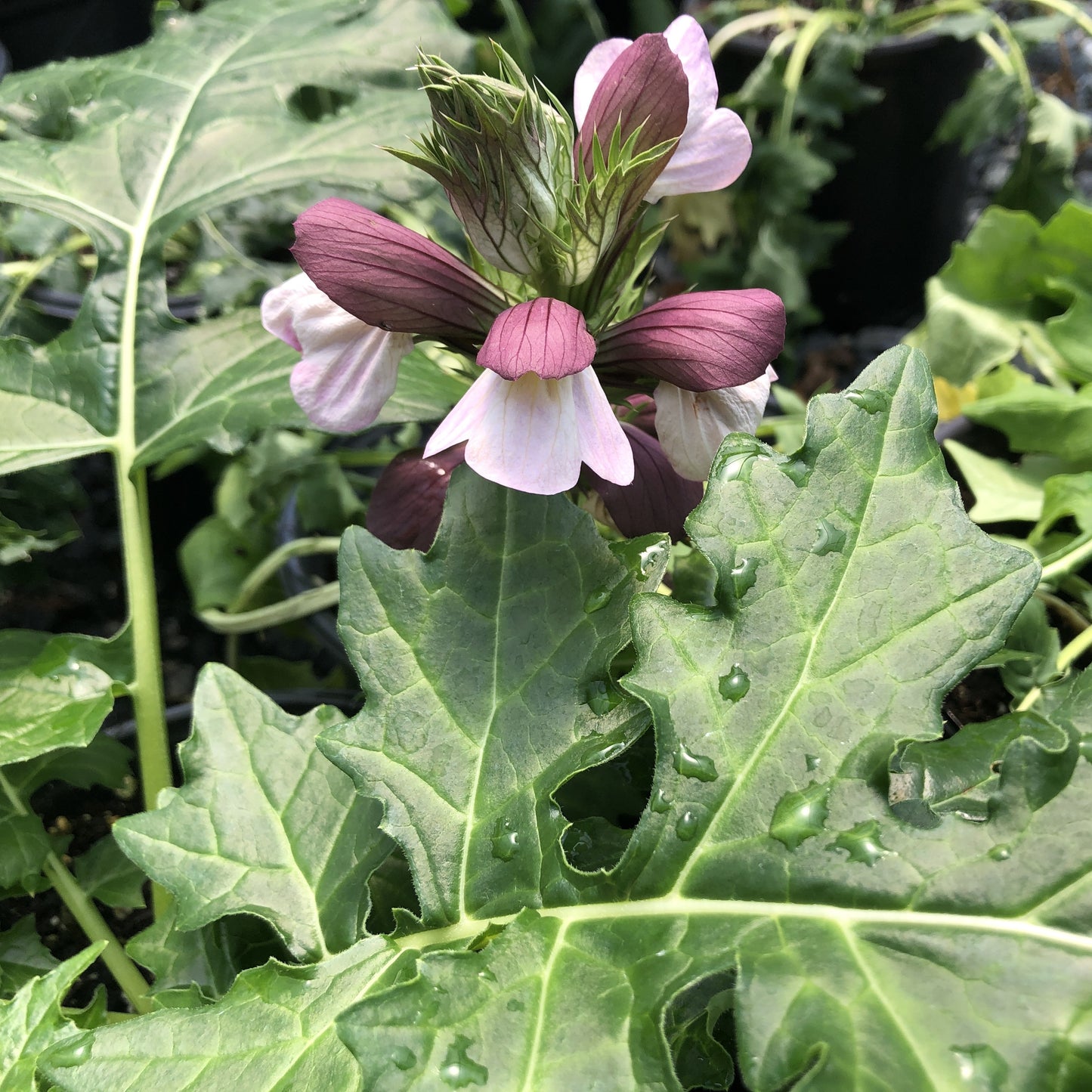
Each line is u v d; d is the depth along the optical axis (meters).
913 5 0.58
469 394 0.18
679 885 0.17
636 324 0.20
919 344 0.43
